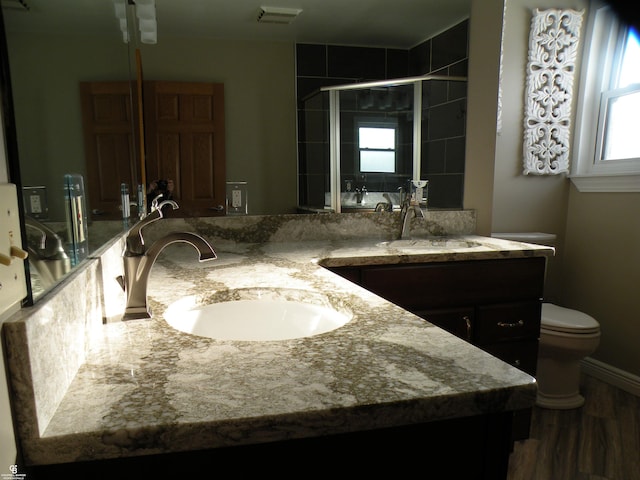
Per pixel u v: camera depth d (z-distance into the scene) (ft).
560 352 7.34
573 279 9.31
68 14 2.20
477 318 6.34
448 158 7.88
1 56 1.55
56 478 1.80
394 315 3.12
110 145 3.06
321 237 7.26
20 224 1.62
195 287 4.09
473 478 2.25
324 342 2.57
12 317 1.60
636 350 8.04
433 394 1.94
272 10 6.43
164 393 1.95
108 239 3.01
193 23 6.16
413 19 7.13
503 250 6.27
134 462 1.85
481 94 7.66
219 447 1.90
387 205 7.57
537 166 8.95
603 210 8.57
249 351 2.43
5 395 1.55
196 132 6.40
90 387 2.01
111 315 3.06
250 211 6.82
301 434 1.82
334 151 7.08
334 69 6.86
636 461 6.06
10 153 1.59
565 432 6.75
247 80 6.50
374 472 2.10
